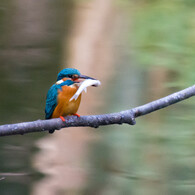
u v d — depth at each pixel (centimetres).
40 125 514
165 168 1159
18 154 1205
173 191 1124
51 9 1603
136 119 1238
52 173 1177
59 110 668
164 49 1106
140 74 1317
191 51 1095
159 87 1277
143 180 1158
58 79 683
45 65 1459
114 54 1418
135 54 1220
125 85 1339
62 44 1530
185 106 1170
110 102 1323
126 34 1412
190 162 1136
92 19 1533
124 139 1220
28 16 1591
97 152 1223
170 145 1158
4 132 497
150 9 1187
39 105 1342
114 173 1189
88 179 1178
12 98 1354
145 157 1185
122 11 1470
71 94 655
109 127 1248
